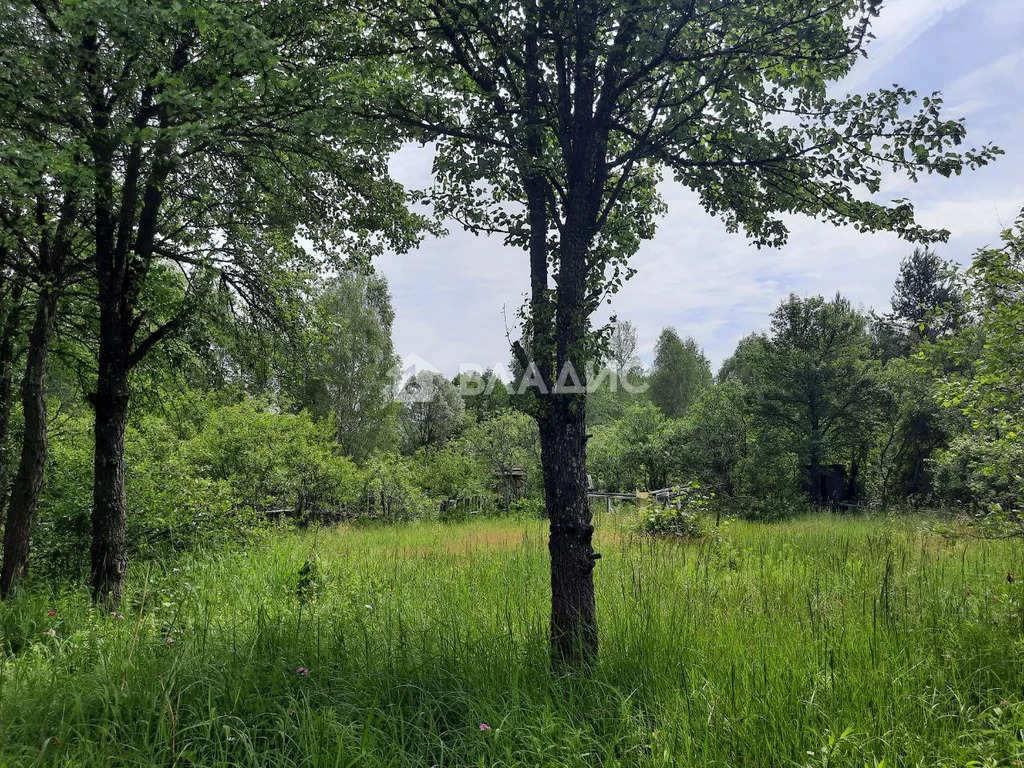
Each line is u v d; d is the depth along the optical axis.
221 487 11.29
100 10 5.33
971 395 7.71
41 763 3.36
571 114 5.40
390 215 8.12
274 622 5.58
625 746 3.66
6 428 9.37
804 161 5.30
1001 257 7.01
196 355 9.77
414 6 5.24
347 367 32.22
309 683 4.37
